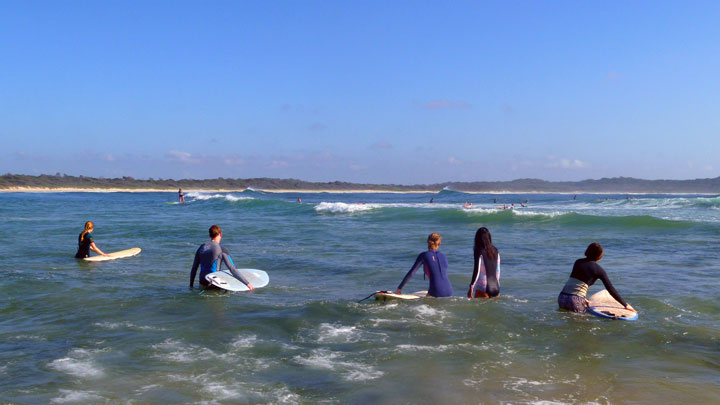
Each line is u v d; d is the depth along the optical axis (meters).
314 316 6.66
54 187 193.00
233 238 17.92
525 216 26.08
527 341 5.55
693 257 12.65
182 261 12.17
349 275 10.32
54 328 6.12
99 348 5.31
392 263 11.95
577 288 6.93
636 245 15.45
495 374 4.53
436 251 7.84
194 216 32.94
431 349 5.26
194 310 7.09
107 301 7.66
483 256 7.75
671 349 5.29
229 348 5.32
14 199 72.94
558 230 21.34
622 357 5.02
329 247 15.22
